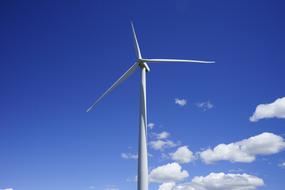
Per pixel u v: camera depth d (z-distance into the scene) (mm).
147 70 43875
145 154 38375
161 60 43688
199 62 45125
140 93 42156
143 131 39812
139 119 40750
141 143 39062
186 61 44750
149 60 43375
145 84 42875
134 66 43750
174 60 44500
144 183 36719
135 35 44812
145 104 41500
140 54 44000
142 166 37594
